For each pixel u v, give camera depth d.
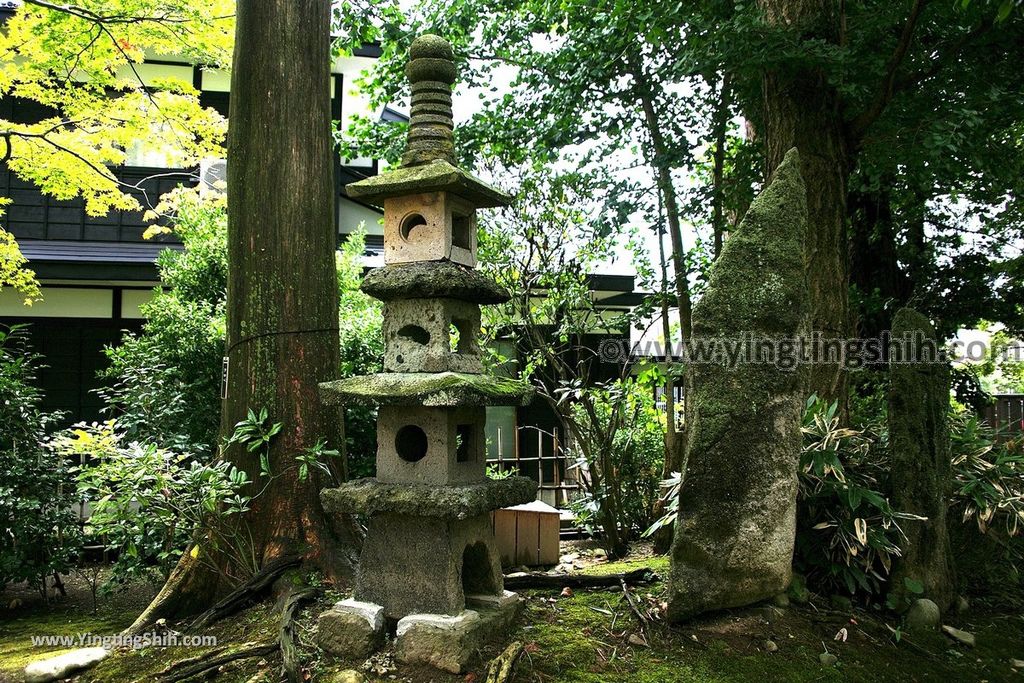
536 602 4.38
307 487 4.88
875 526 4.43
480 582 4.04
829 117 6.09
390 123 7.95
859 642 4.04
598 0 6.46
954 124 5.25
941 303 9.05
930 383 4.63
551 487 7.68
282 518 4.82
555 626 4.04
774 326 4.18
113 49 7.97
